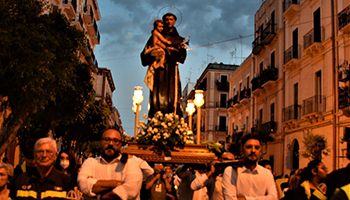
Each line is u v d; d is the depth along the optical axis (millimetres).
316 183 5047
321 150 18094
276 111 26141
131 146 7492
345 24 17500
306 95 21703
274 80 26281
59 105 14477
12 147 17469
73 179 4371
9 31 10547
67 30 13250
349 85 16750
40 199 3906
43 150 3928
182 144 7535
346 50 17875
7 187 4504
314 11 21156
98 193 3531
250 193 3920
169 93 8844
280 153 24859
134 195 3613
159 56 8578
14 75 10984
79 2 35156
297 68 23047
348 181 3727
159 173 7633
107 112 24188
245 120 33344
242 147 4094
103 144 3727
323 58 19844
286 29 25078
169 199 9125
